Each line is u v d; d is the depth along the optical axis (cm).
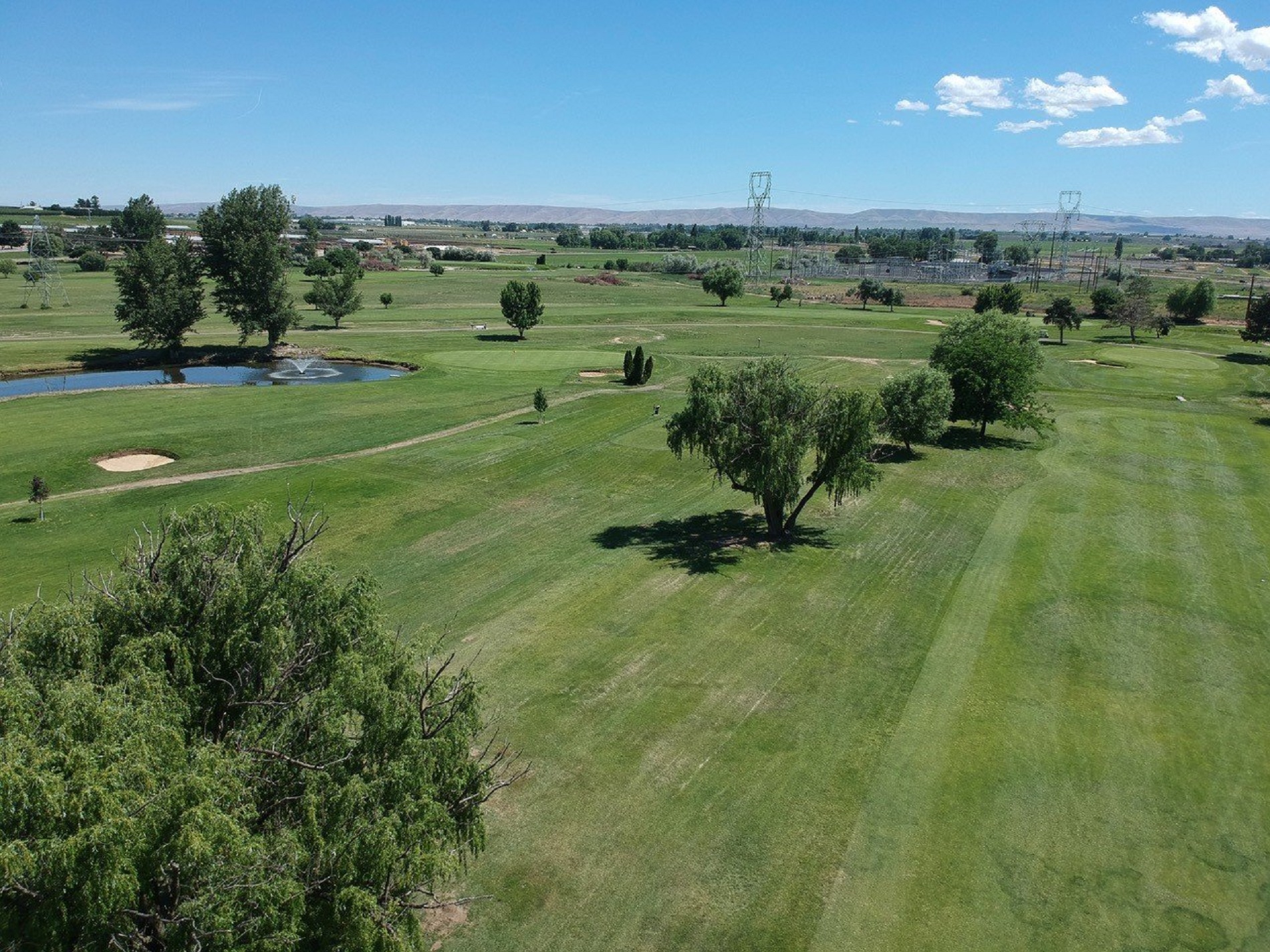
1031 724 2322
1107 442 5509
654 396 6656
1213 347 9844
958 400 5509
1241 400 6856
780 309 13700
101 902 963
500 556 3522
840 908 1681
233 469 4628
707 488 4469
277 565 1608
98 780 1023
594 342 9769
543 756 2164
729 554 3553
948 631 2872
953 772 2108
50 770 1018
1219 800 2008
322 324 10894
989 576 3328
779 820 1933
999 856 1823
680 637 2820
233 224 8556
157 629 1444
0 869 913
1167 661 2670
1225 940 1600
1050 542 3694
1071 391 7138
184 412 5906
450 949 1573
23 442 4938
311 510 4000
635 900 1700
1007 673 2595
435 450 5066
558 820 1931
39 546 3450
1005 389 5406
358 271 16150
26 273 14000
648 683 2525
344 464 4747
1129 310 10712
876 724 2319
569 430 5575
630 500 4281
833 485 3678
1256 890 1725
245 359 8481
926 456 5162
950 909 1678
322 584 1597
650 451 5100
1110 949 1584
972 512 4119
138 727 1158
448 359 8375
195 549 1548
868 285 15025
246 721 1406
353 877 1181
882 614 2997
